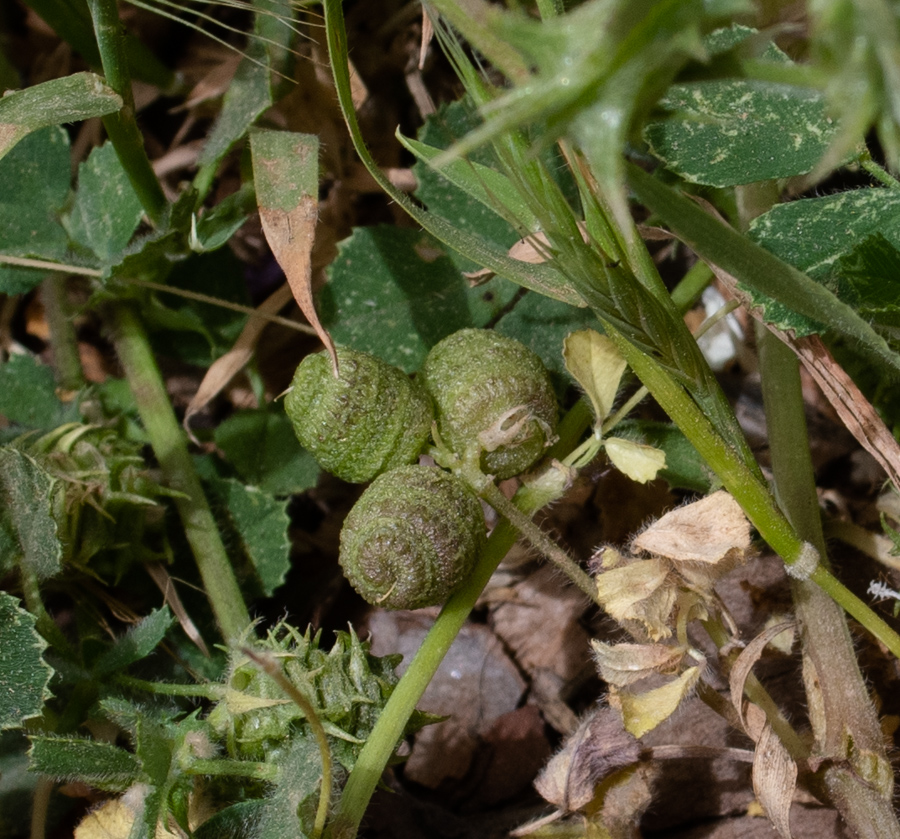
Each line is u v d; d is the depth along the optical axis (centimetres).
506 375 13
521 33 9
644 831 14
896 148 9
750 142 13
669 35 9
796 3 12
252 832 13
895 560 14
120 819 13
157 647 14
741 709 13
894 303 12
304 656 13
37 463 13
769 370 14
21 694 13
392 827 14
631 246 12
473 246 13
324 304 14
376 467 13
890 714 14
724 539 13
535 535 13
